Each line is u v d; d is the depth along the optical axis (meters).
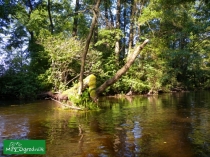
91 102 10.73
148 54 21.92
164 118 8.34
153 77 20.88
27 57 18.38
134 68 21.05
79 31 23.67
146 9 20.11
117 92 19.81
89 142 5.57
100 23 22.27
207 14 14.64
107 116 8.86
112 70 19.58
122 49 24.19
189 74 28.62
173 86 23.92
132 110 10.31
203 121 7.76
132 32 22.44
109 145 5.35
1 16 16.80
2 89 15.48
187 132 6.39
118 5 21.81
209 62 29.72
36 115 9.09
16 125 7.37
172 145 5.33
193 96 17.53
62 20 21.95
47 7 21.05
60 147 5.24
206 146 5.25
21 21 20.28
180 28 21.12
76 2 20.27
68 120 8.12
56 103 12.73
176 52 20.81
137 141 5.63
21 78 15.74
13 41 20.72
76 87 11.66
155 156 4.69
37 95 15.84
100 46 21.77
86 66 16.20
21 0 20.14
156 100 14.73
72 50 15.30
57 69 15.88
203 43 21.50
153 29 22.81
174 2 14.48
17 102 13.45
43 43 16.95
